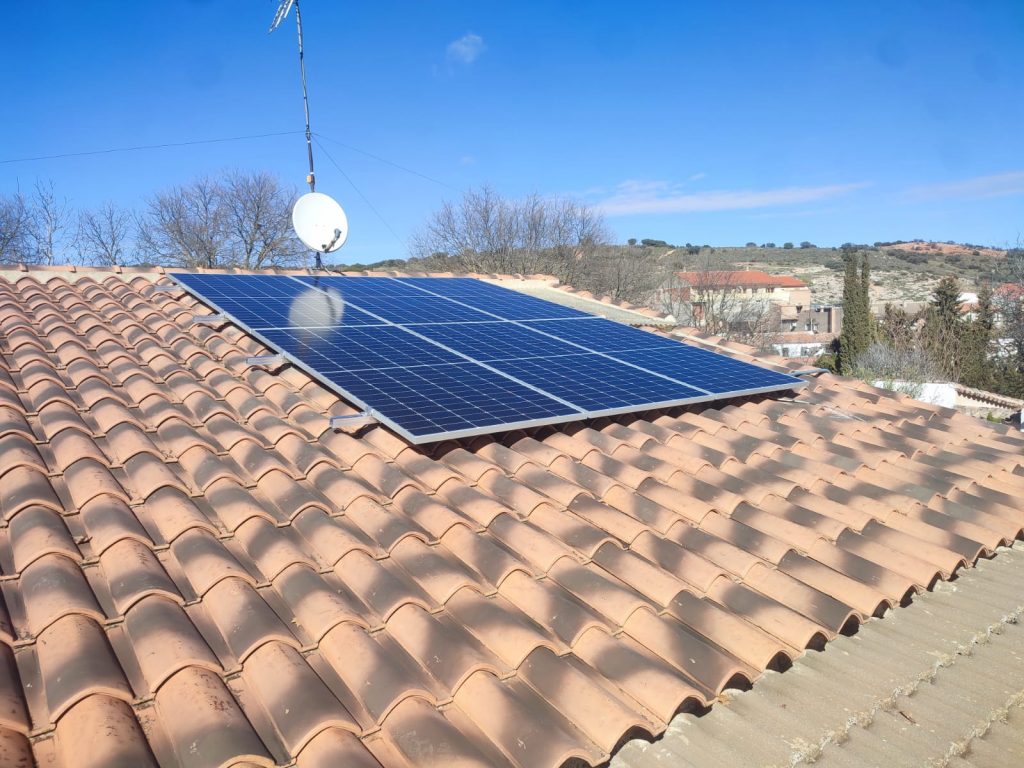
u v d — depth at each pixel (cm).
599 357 921
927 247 14012
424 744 317
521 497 566
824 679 427
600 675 391
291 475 562
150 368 744
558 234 4650
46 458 531
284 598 416
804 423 877
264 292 1025
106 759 278
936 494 693
